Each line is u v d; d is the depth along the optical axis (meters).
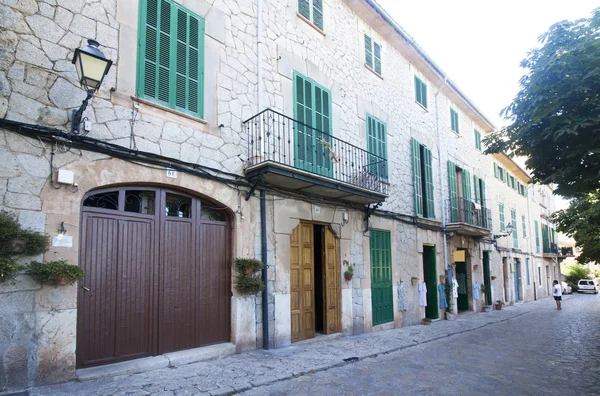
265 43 8.17
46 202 4.91
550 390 5.74
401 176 12.53
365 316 9.99
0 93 4.71
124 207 5.84
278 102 8.24
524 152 7.25
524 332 11.62
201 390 4.99
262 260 7.46
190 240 6.60
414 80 14.26
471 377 6.31
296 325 8.23
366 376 6.15
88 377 5.00
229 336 6.98
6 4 4.87
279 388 5.39
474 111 18.94
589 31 6.49
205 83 6.93
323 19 9.97
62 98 5.19
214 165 6.88
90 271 5.35
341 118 10.07
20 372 4.50
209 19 7.16
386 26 12.17
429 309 13.84
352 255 9.83
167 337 6.12
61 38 5.28
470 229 15.25
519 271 24.72
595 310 19.12
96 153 5.43
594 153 6.04
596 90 6.08
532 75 6.84
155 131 6.12
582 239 18.98
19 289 4.56
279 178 7.38
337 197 9.25
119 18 5.89
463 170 17.48
